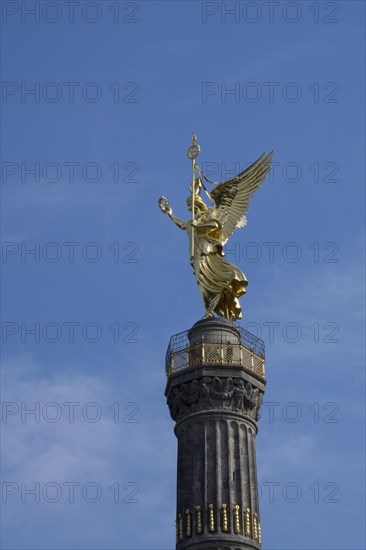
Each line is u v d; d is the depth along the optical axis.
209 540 92.75
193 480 96.31
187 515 94.94
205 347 101.50
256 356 103.50
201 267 107.69
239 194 111.94
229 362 100.88
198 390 99.81
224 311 106.81
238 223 110.75
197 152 114.38
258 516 95.62
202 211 111.62
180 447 99.31
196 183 113.12
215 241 108.56
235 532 93.31
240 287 106.31
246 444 98.88
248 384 100.94
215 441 97.88
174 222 111.56
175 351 103.25
